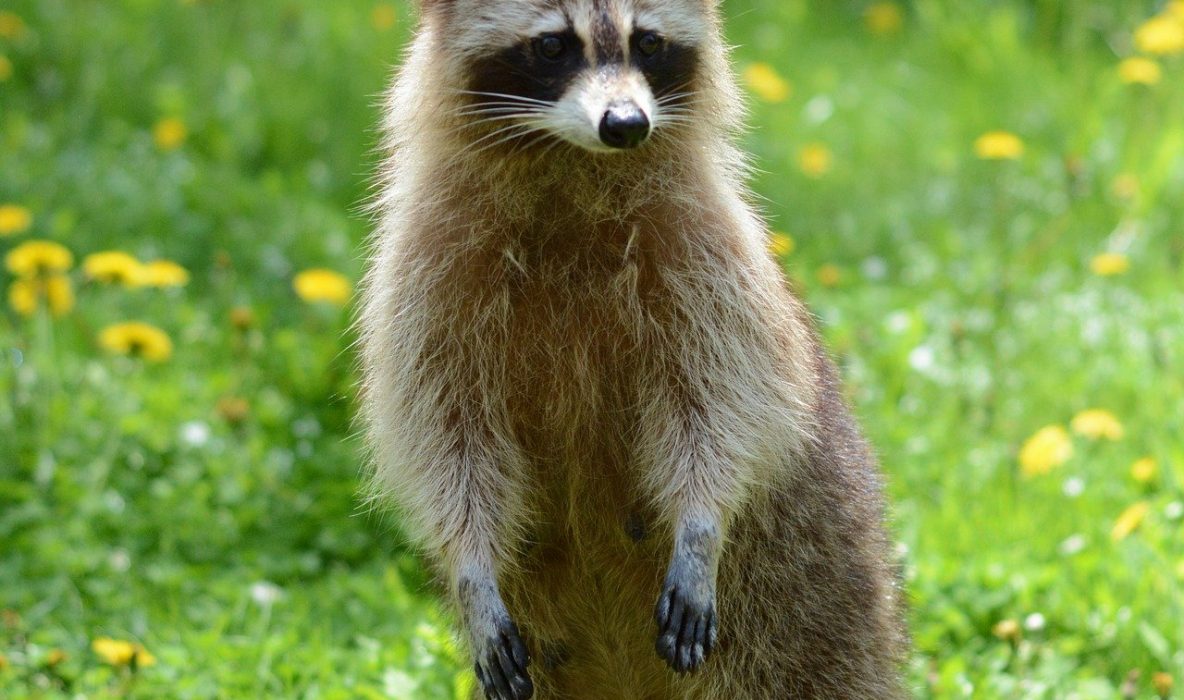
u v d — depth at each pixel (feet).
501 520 26.84
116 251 46.88
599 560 27.68
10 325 43.55
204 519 36.60
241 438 39.24
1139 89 59.31
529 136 26.12
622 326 26.63
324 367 41.27
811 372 27.91
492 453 26.96
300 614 33.50
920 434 38.96
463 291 26.71
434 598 30.94
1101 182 53.21
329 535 36.52
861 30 69.82
